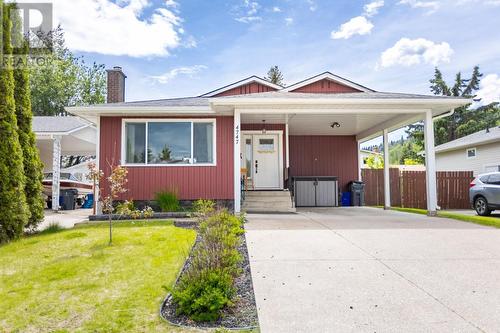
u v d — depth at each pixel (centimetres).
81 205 1909
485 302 355
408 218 952
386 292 384
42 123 1659
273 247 578
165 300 363
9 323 316
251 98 969
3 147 693
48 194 1739
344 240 630
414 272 450
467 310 337
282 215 1031
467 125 3381
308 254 536
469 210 1605
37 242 651
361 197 1558
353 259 509
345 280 422
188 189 1087
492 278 428
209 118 1109
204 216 729
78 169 2173
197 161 1099
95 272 459
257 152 1362
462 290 389
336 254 536
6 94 709
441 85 3691
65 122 1688
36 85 2814
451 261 500
